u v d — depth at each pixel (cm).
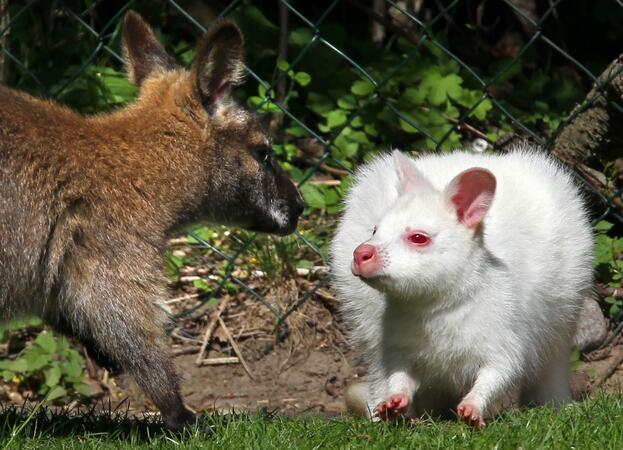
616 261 1080
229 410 929
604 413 739
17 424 771
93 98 1204
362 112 1252
